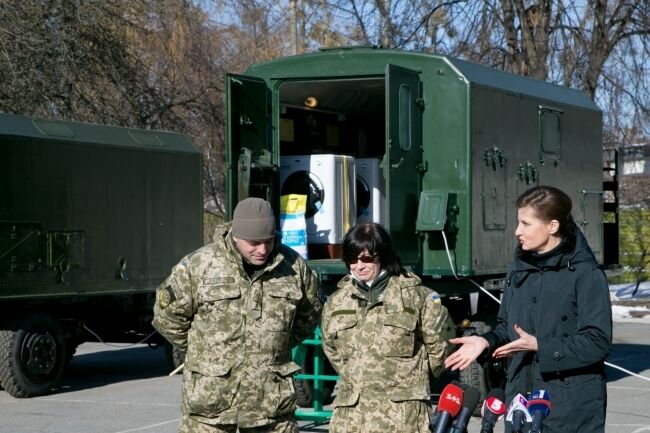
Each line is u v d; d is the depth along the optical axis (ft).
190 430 20.62
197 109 99.76
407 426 20.06
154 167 52.11
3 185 43.98
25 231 44.83
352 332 20.48
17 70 77.15
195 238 54.44
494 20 88.89
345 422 20.38
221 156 108.37
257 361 20.59
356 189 41.57
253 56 116.06
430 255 38.22
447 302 41.78
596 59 90.22
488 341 18.81
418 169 38.01
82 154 48.01
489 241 39.34
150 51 94.43
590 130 49.78
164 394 46.09
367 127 45.83
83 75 83.51
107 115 86.69
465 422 16.98
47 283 45.73
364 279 20.44
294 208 39.37
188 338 20.95
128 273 50.21
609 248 55.11
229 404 20.45
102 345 68.54
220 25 113.50
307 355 37.93
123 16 88.38
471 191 37.96
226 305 20.56
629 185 124.67
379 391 20.20
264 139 39.40
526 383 18.60
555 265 18.47
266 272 20.80
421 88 38.47
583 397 18.12
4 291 43.68
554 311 18.34
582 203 48.57
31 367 44.78
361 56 38.91
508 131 41.24
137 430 37.17
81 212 47.83
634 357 59.41
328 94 41.65
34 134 45.68
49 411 41.37
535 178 43.50
